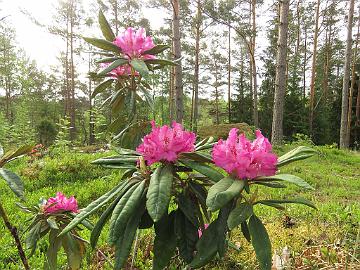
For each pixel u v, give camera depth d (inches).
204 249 58.1
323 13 768.3
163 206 52.7
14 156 64.4
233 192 50.8
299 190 243.1
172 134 60.1
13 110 1139.3
